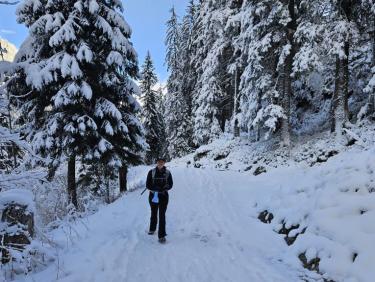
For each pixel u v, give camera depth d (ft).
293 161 51.08
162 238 24.14
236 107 80.89
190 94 118.52
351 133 39.91
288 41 51.93
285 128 54.49
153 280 17.47
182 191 45.37
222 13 81.00
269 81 54.49
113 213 33.58
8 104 16.37
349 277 17.66
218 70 87.35
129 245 22.72
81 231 26.78
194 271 19.12
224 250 23.29
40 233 19.27
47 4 41.22
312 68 46.78
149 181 25.32
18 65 16.90
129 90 48.52
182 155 117.50
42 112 44.37
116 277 17.33
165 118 131.13
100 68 44.96
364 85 55.31
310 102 68.18
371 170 24.99
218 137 89.61
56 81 41.57
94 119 44.45
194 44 107.45
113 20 45.06
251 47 55.06
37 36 42.16
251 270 19.88
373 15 44.78
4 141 15.81
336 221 21.80
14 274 16.78
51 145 40.34
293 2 53.16
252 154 65.77
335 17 45.96
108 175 49.24
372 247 18.34
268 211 31.55
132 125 49.21
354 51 52.49
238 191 44.96
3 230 17.34
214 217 32.24
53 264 18.89
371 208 21.22
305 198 27.96
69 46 42.45
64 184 45.52
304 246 22.02
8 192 17.83
